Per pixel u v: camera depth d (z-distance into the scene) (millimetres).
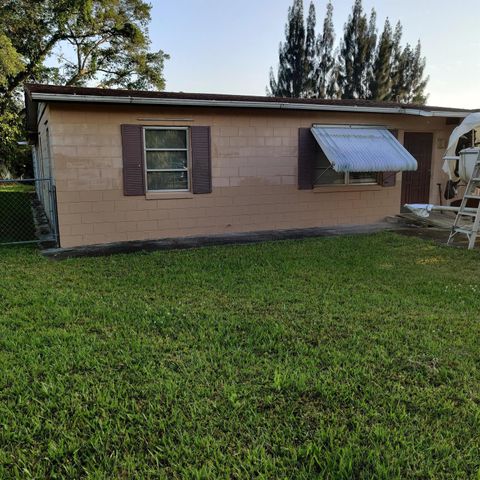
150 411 3369
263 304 5855
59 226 10312
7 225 13836
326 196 13008
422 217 12453
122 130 10531
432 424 3197
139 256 9086
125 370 4012
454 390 3656
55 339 4672
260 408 3406
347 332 4887
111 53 34531
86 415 3320
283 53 47375
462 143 12844
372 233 11734
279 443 3004
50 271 7777
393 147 12461
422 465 2777
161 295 6312
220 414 3322
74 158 10234
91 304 5863
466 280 7082
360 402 3465
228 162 11766
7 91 28719
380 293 6371
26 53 28922
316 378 3830
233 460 2836
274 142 12180
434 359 4191
